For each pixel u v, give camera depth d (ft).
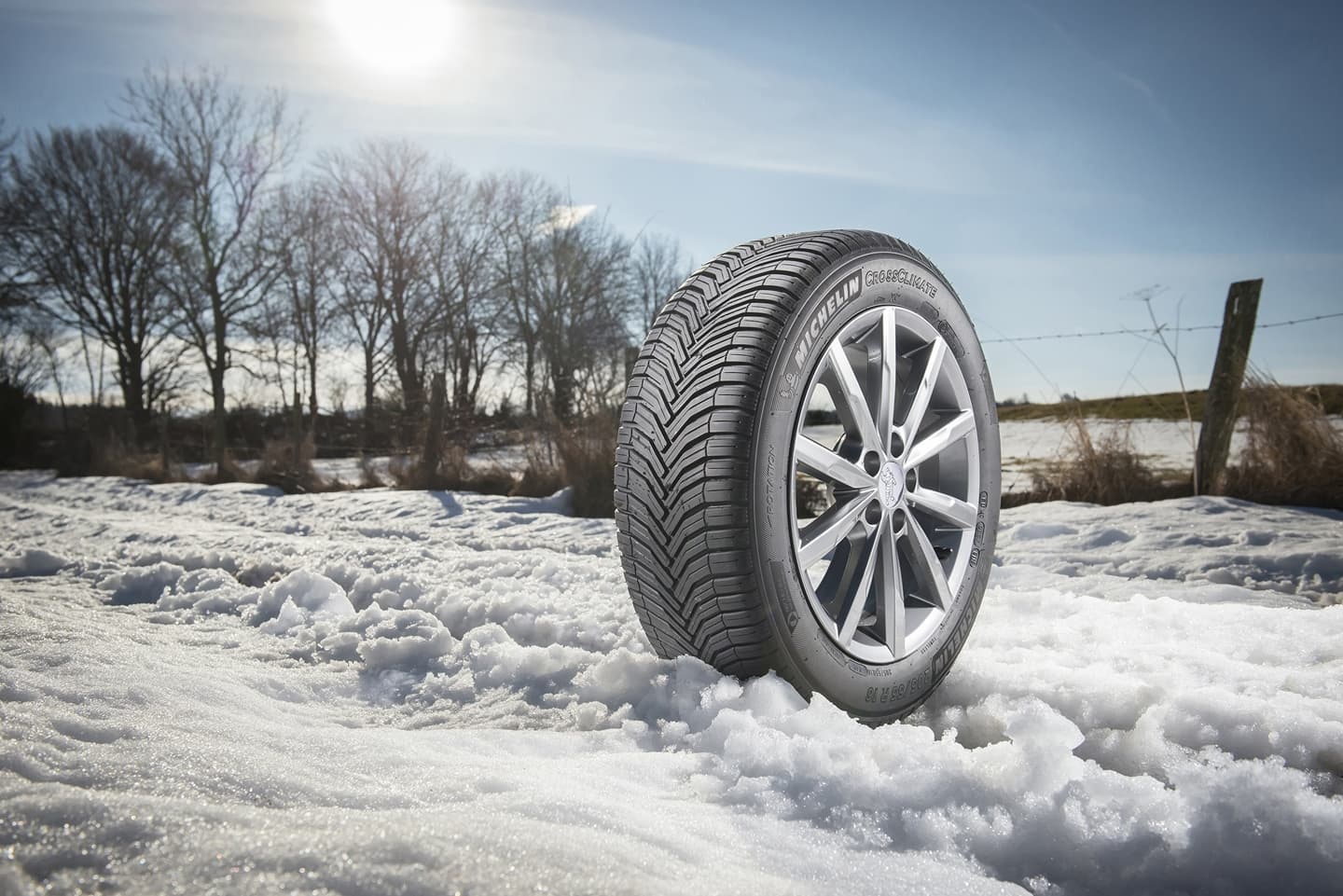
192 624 11.37
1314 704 6.54
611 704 7.50
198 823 3.53
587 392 39.81
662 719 6.93
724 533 6.63
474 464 41.75
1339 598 13.10
